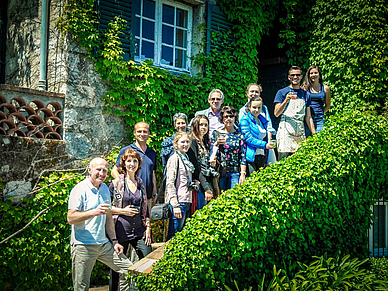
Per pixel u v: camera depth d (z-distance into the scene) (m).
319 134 6.14
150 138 6.80
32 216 5.41
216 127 5.99
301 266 4.91
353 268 5.00
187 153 5.19
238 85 8.19
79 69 6.31
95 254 4.41
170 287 4.10
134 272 4.30
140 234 4.86
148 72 6.86
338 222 5.70
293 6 8.72
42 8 6.39
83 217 4.20
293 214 5.05
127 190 4.79
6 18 7.51
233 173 5.62
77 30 6.23
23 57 7.08
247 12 8.21
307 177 5.32
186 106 7.35
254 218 4.71
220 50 8.02
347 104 8.03
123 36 6.75
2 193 5.33
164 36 7.62
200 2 7.81
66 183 5.77
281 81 9.21
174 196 4.86
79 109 6.27
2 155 5.35
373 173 6.06
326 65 8.32
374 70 7.77
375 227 7.36
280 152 6.45
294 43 8.93
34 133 5.88
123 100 6.68
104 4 6.55
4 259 5.05
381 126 6.29
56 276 5.46
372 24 7.75
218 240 4.39
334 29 8.23
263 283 4.69
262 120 6.04
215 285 4.40
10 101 5.57
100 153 6.46
